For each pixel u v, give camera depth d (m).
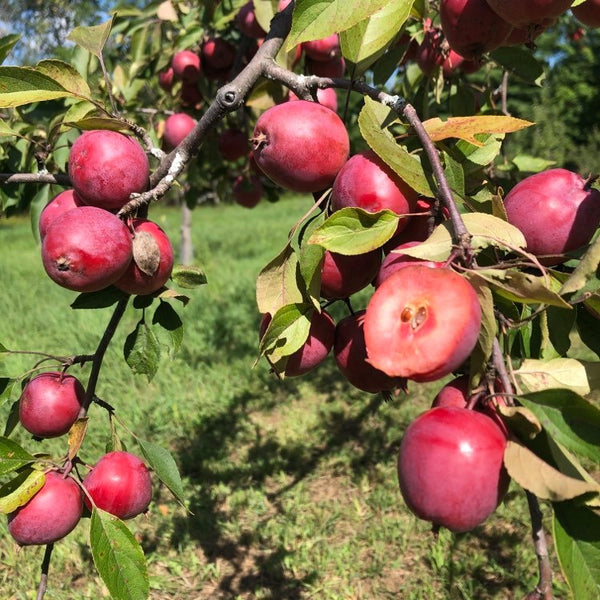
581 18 0.33
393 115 0.26
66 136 0.50
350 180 0.26
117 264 0.29
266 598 0.71
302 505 0.86
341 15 0.24
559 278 0.24
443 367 0.19
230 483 0.92
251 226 3.63
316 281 0.26
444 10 0.32
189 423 1.09
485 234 0.23
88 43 0.36
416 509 0.19
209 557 0.78
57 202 0.33
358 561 0.75
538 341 0.26
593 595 0.17
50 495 0.32
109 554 0.30
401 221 0.25
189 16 0.77
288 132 0.27
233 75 0.66
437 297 0.19
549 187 0.27
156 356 0.36
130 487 0.34
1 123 0.38
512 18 0.28
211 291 1.91
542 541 0.18
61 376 0.36
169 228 3.70
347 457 0.96
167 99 0.79
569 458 0.18
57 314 1.63
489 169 0.46
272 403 1.16
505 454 0.19
